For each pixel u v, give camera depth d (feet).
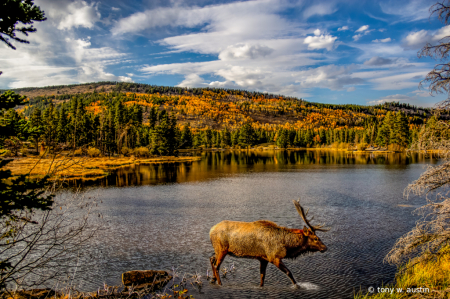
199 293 25.63
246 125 503.20
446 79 22.75
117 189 94.63
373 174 133.59
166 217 57.72
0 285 15.16
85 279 28.68
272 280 28.60
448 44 22.81
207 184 107.55
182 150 439.22
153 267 32.17
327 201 74.79
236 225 26.55
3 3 14.74
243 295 25.31
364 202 72.95
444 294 21.58
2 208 14.33
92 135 218.38
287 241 24.85
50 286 26.58
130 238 43.32
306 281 28.40
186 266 32.48
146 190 92.99
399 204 69.82
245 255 26.23
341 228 49.16
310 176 130.93
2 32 15.85
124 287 26.48
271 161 227.20
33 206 15.37
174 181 115.24
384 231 47.06
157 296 24.53
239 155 316.19
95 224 50.37
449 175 23.77
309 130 552.82
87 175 127.95
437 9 23.12
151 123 458.09
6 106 15.80
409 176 124.26
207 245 40.19
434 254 25.26
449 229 24.53
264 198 79.56
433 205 25.08
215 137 542.57
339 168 164.45
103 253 36.50
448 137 23.40
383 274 30.14
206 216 58.85
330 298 24.86
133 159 223.71
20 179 15.17
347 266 32.32
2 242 37.60
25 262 31.63
